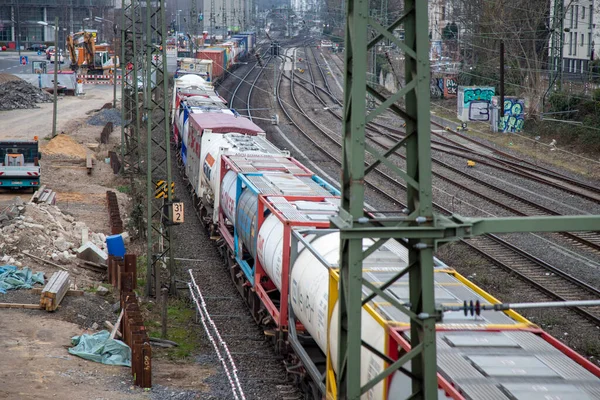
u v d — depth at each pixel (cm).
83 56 19762
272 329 3909
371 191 7288
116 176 8450
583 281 4619
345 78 1877
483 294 2450
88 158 8925
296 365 3319
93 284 4628
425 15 1755
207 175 6088
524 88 11394
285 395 3231
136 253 5522
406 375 1953
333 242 3088
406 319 2231
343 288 1883
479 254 5234
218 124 6756
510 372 1928
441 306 1822
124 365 3494
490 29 13288
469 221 1766
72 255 5084
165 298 3934
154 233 6084
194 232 6206
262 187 4231
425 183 1788
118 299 4419
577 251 5291
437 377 1856
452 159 8925
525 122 11188
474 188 7319
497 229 1762
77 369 3316
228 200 5031
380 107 1786
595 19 12838
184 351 3756
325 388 2736
